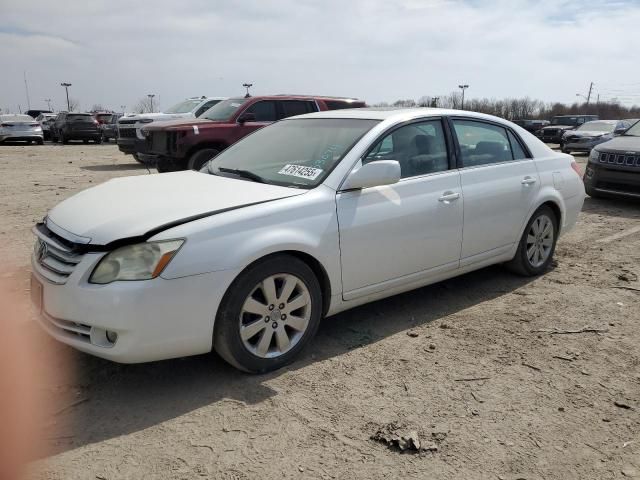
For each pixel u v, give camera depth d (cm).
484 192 455
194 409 301
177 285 296
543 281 524
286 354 347
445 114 454
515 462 262
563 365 357
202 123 1112
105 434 278
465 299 475
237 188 366
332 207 358
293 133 448
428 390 325
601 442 279
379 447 272
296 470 254
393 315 438
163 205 331
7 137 2586
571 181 548
